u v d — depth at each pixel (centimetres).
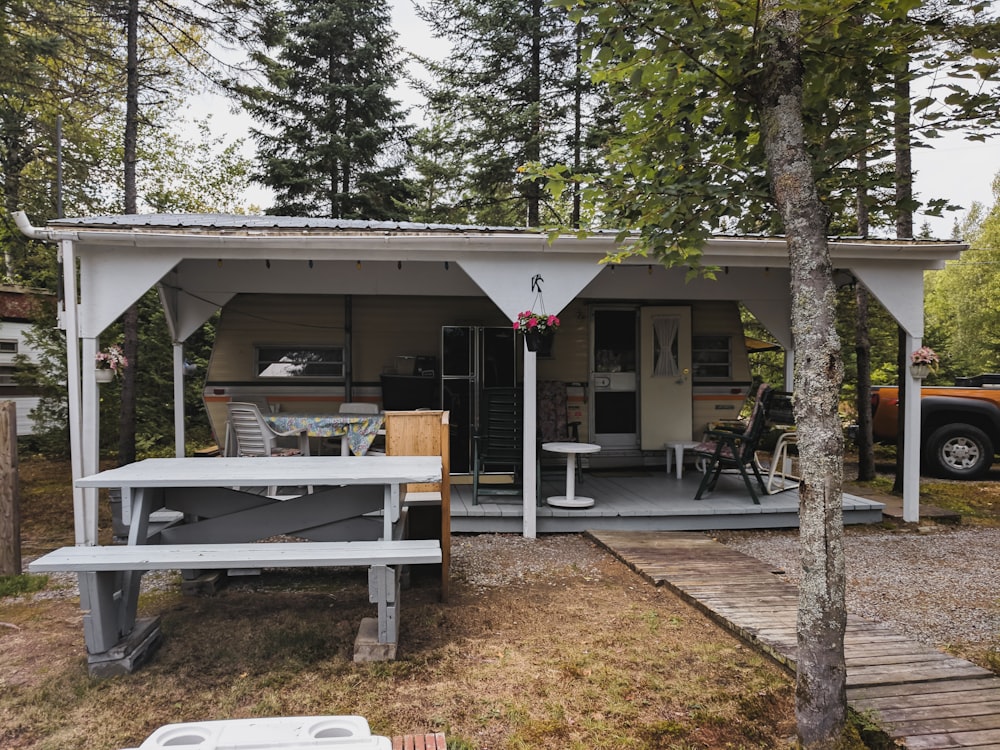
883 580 476
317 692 296
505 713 277
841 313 1130
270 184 1535
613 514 607
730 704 284
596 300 825
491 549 549
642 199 318
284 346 759
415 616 392
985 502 761
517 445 609
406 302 777
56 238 522
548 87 1380
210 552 317
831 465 236
